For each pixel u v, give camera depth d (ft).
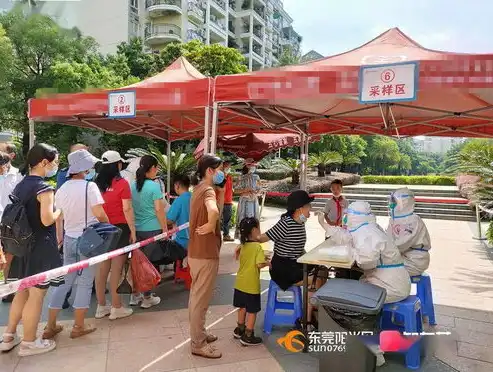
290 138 33.68
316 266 12.26
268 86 13.44
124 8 119.14
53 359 10.77
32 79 66.54
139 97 15.55
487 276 20.43
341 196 19.79
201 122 23.72
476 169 30.86
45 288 10.78
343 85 12.41
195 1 138.82
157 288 17.20
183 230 16.49
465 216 45.09
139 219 14.73
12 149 16.21
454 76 11.25
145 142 65.26
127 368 10.34
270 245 22.70
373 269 10.78
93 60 71.26
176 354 11.16
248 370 10.32
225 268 21.08
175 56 82.12
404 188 13.12
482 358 11.20
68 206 11.75
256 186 28.27
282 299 14.44
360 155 118.42
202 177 10.98
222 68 74.59
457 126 21.16
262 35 183.11
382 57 13.12
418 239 12.86
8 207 10.30
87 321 13.47
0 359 10.71
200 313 10.89
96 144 69.31
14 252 10.21
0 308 14.43
